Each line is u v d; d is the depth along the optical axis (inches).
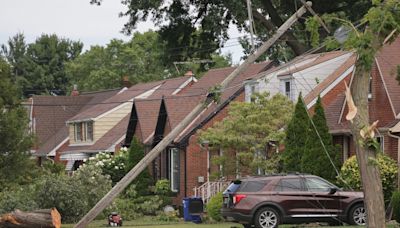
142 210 4744.1
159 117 5625.0
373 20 1777.8
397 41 4325.8
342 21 1862.7
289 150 3996.1
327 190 3223.4
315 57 5068.9
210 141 4195.4
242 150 4247.0
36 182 4035.4
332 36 1950.1
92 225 3986.2
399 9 1791.3
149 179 5285.4
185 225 3821.4
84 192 4079.7
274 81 5002.5
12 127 3951.8
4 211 3708.2
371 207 1739.7
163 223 4104.3
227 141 4146.2
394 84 4114.2
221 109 5172.2
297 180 3233.3
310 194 3211.1
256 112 4160.9
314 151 3863.2
